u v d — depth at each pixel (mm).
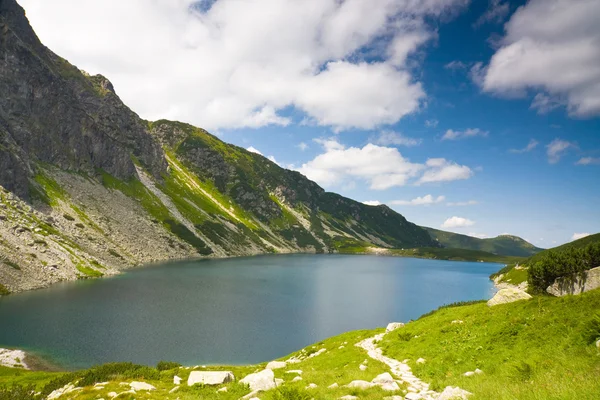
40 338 56469
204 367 32062
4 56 189625
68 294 87750
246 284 123750
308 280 146750
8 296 82188
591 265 53375
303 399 15094
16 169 147750
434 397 15000
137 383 22875
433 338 28734
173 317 72562
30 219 122062
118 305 79500
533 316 23172
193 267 164750
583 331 17234
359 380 18469
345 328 73000
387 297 114125
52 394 25047
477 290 141250
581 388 10523
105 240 160500
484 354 21328
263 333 66312
